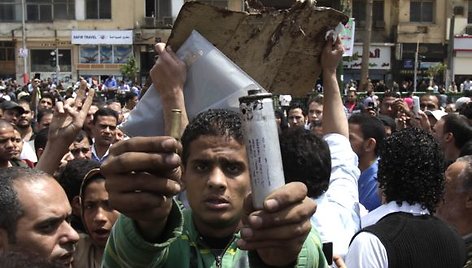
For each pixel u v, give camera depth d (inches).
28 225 89.0
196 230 83.2
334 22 115.0
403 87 1334.9
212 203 78.7
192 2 107.4
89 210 127.0
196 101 108.5
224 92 106.9
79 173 138.9
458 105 454.9
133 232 70.2
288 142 132.6
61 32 1470.2
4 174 92.3
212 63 107.3
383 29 1498.5
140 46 1471.5
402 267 116.1
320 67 119.9
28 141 308.2
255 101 61.1
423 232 119.7
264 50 114.9
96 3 1467.8
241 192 79.4
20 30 1470.2
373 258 117.0
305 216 59.9
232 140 79.4
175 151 64.2
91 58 1476.4
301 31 115.2
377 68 1497.3
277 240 59.9
